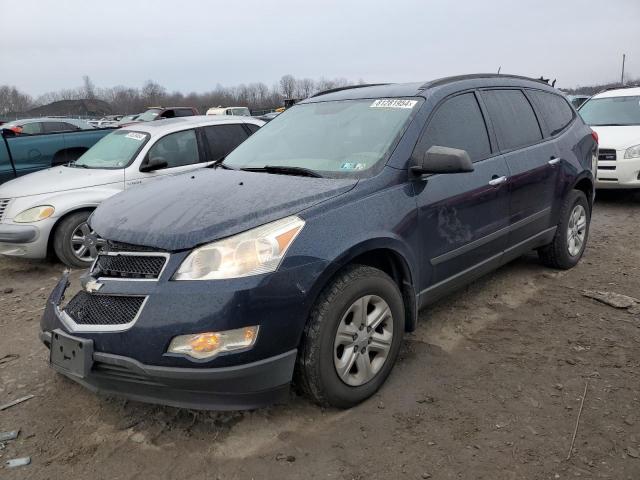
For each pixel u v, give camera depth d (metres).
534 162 4.52
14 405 3.28
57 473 2.67
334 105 4.22
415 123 3.61
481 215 3.95
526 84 4.96
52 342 2.92
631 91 9.62
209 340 2.56
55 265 6.49
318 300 2.88
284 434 2.90
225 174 3.68
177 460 2.73
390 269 3.41
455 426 2.91
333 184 3.20
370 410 3.08
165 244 2.71
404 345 3.84
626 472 2.54
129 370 2.66
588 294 4.61
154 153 6.80
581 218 5.37
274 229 2.76
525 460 2.64
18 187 6.30
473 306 4.48
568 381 3.31
